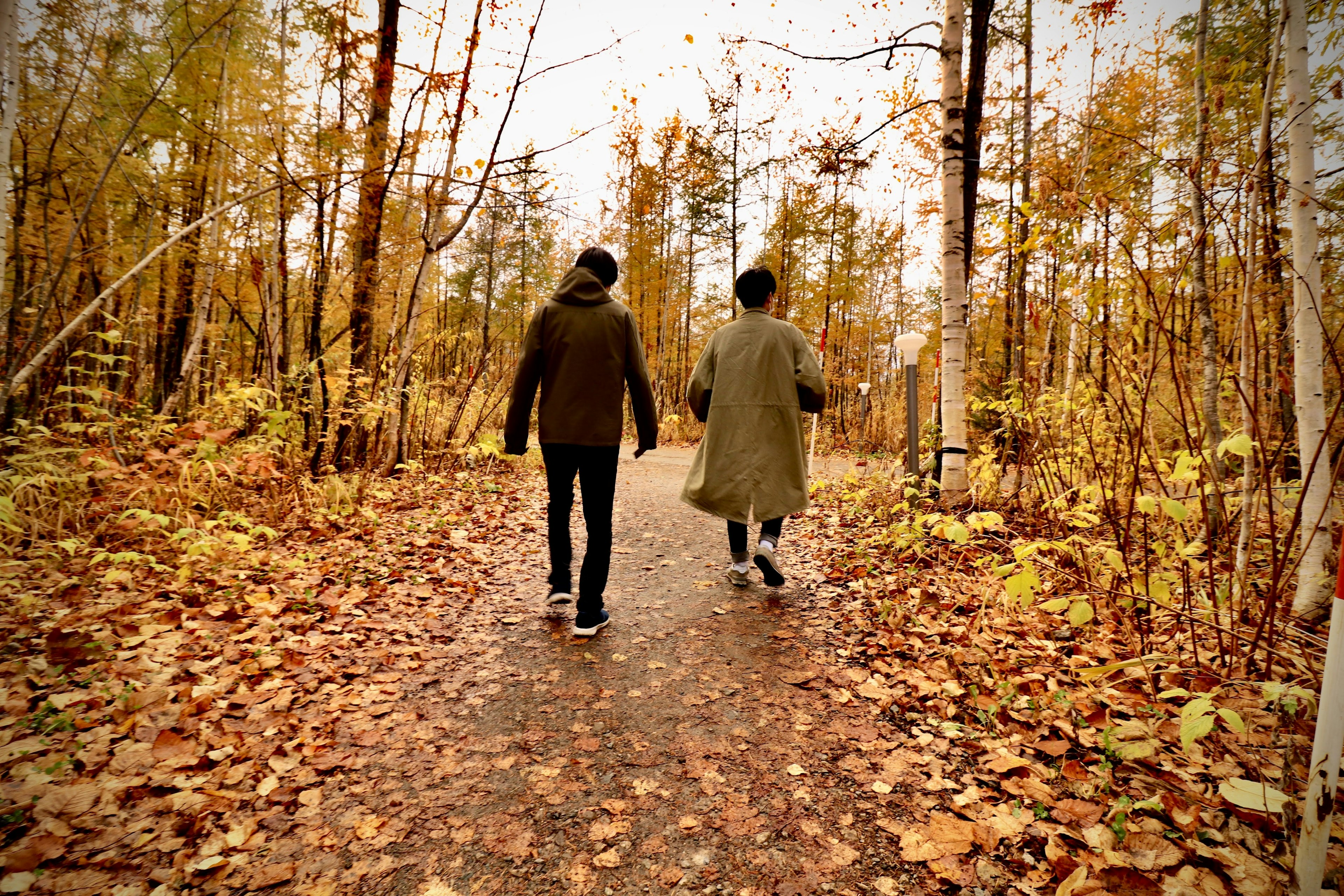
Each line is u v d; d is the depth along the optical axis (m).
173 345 7.67
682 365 22.50
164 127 5.85
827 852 1.54
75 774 1.72
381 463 6.95
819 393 3.34
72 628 2.55
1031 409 4.22
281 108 5.83
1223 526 3.03
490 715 2.24
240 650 2.55
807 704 2.31
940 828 1.61
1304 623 2.46
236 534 3.43
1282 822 1.49
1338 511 2.52
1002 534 4.05
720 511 3.42
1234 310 3.07
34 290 4.74
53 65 4.88
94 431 4.19
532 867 1.50
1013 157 7.83
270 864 1.48
